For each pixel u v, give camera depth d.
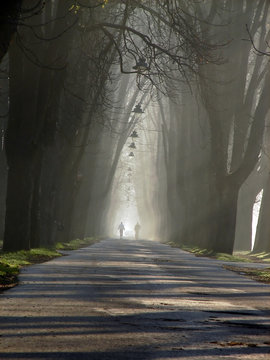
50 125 100.12
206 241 148.00
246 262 98.75
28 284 43.62
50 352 20.03
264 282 55.94
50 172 111.75
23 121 87.69
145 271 61.59
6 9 47.06
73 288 41.59
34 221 99.19
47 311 29.84
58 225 133.62
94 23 89.38
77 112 118.38
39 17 84.69
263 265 86.88
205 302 36.22
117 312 30.16
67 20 86.19
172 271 63.91
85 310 30.58
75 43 107.81
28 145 88.12
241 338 23.84
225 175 119.25
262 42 117.38
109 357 19.42
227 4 116.19
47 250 97.12
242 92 119.25
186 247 162.75
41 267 62.16
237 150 121.38
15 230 88.75
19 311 29.62
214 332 25.06
